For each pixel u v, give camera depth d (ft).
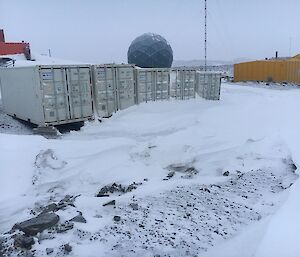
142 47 85.56
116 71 56.49
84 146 37.17
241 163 35.22
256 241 18.90
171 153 37.93
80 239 19.38
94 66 53.72
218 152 38.14
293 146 37.70
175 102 66.39
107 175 31.99
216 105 69.21
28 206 25.81
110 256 17.72
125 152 37.24
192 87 71.20
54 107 48.96
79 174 31.68
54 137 45.80
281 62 133.49
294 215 21.42
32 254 17.83
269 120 53.72
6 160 31.42
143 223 21.54
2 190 27.99
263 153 37.37
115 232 20.29
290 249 17.56
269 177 30.37
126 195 26.55
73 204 24.41
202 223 21.63
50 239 19.34
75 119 51.65
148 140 42.63
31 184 29.55
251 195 26.32
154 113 58.49
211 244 19.06
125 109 58.59
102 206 24.14
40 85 47.39
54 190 29.19
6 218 23.66
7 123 55.88
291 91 103.65
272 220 21.04
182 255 17.93
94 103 54.95
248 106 68.59
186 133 44.75
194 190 27.61
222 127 48.96
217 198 25.82
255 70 140.97
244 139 42.93
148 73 62.13
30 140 37.29
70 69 50.19
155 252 18.19
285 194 25.73
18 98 55.67
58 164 32.76
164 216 22.63
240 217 22.44
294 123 50.78
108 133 47.65
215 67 225.15
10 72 57.21
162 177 32.71
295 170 31.37
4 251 18.28
